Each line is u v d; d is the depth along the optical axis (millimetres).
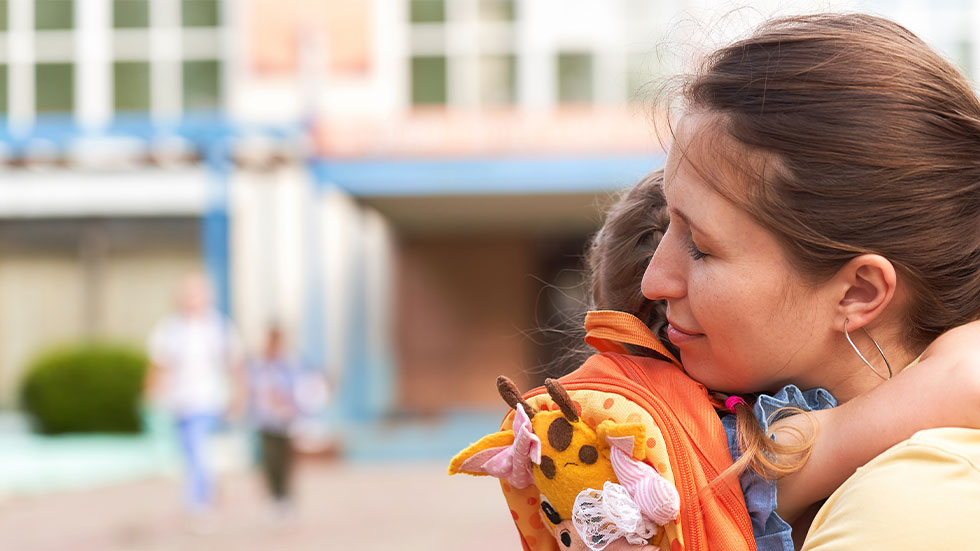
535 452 983
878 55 946
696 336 1002
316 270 12961
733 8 1077
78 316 16641
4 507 9094
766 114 924
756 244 933
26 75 16516
